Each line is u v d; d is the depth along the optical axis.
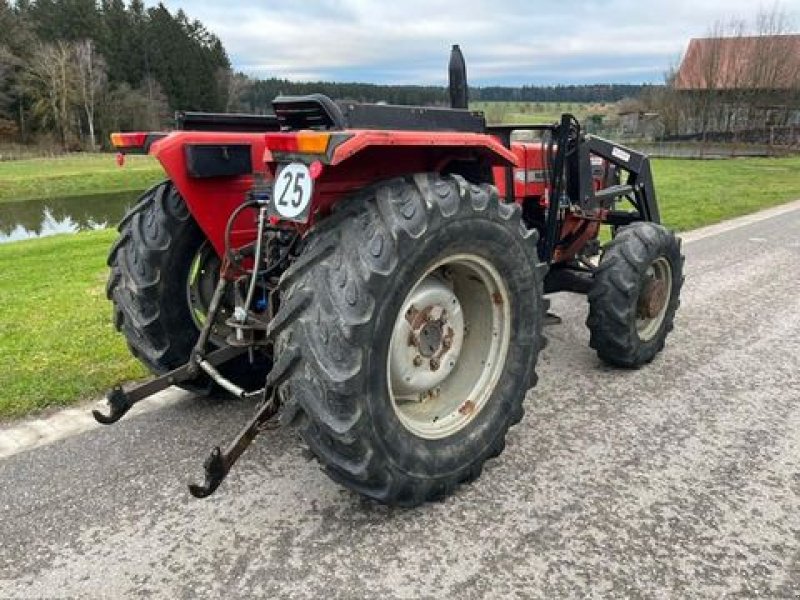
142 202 3.25
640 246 3.77
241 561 2.27
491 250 2.58
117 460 2.93
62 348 4.37
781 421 3.33
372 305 2.20
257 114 3.31
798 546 2.36
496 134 3.76
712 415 3.39
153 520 2.50
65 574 2.22
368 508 2.57
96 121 59.19
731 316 5.12
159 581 2.18
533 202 4.15
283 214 2.21
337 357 2.18
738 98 37.84
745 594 2.13
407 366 2.53
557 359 4.20
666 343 4.49
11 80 57.97
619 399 3.58
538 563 2.26
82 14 65.06
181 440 3.10
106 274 7.41
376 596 2.11
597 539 2.39
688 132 39.84
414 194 2.33
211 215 2.97
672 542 2.38
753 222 10.29
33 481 2.77
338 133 2.06
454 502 2.61
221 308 3.33
